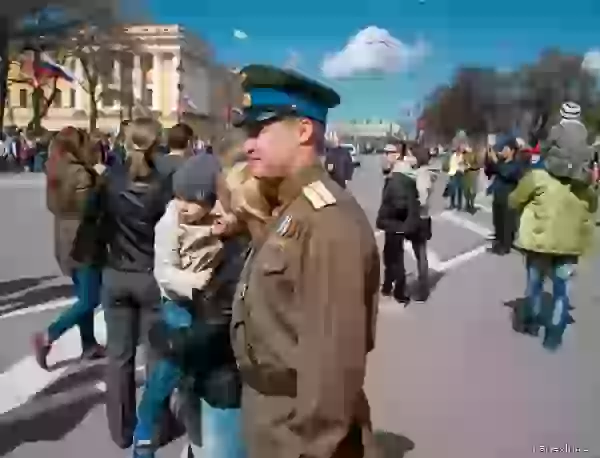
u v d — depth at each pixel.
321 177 1.38
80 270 3.76
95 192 3.23
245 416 1.48
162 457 2.74
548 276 4.88
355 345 1.26
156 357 2.64
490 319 5.01
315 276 1.28
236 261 2.21
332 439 1.28
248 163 1.45
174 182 2.41
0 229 8.83
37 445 3.04
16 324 4.74
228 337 2.20
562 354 4.20
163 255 2.36
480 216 8.98
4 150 10.38
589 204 4.80
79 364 3.98
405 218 5.61
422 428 2.97
